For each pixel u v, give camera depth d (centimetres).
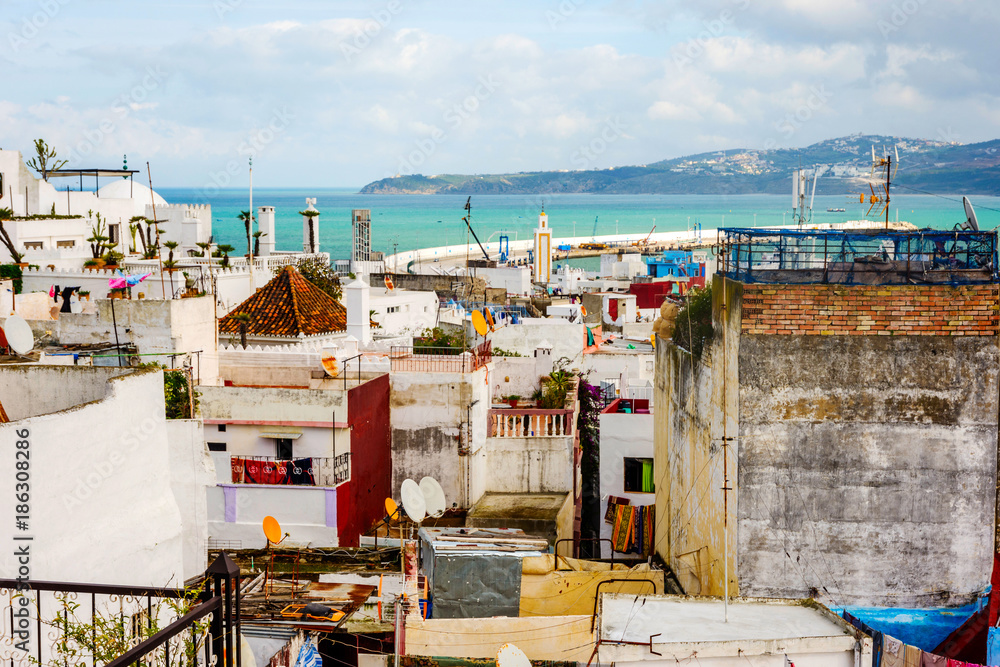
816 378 2072
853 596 2084
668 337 2844
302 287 5034
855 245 2166
